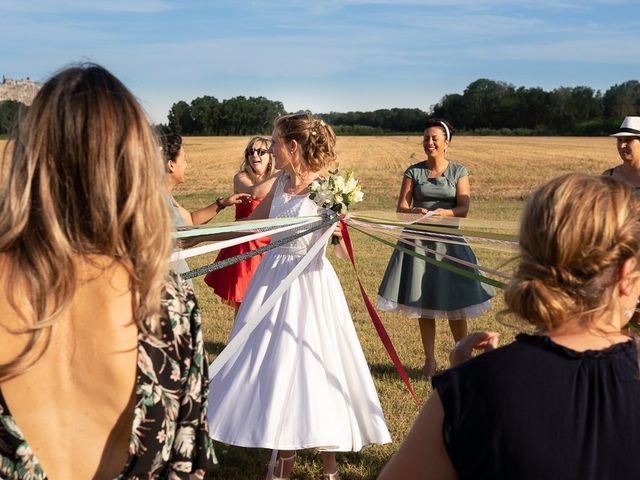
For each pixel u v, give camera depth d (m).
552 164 37.06
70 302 1.34
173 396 1.43
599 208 1.41
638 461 1.34
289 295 3.80
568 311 1.43
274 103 98.69
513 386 1.38
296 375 3.62
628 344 1.46
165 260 1.41
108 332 1.38
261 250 2.46
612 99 96.38
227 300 6.43
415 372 5.84
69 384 1.39
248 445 3.51
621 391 1.38
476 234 3.48
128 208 1.36
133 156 1.37
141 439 1.39
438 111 111.50
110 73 1.44
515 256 1.58
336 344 3.81
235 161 41.78
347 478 4.08
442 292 5.56
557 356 1.41
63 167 1.35
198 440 1.51
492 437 1.37
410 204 5.98
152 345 1.41
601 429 1.35
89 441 1.40
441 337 6.90
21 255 1.34
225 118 97.69
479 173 31.66
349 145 61.34
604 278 1.41
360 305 8.23
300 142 4.02
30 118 1.37
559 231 1.41
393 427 4.70
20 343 1.35
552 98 99.88
